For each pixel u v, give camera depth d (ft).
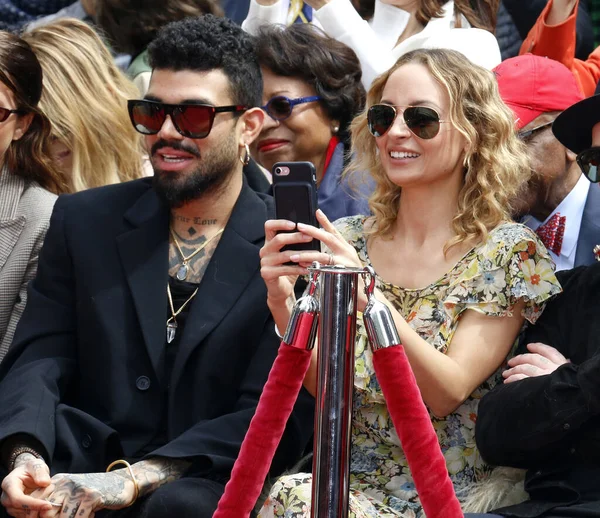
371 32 59.21
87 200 46.09
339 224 45.75
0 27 78.69
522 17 67.87
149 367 43.29
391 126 42.29
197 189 43.78
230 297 43.24
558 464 39.04
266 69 55.36
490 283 41.37
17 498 38.96
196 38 43.86
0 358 48.70
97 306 43.73
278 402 29.50
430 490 29.14
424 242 43.11
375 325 29.27
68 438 41.78
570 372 37.83
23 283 49.60
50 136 54.75
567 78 50.90
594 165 41.45
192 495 38.40
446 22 62.03
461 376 40.19
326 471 28.91
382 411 41.47
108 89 57.00
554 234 50.52
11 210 50.72
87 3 74.38
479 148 42.78
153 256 44.27
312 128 55.72
